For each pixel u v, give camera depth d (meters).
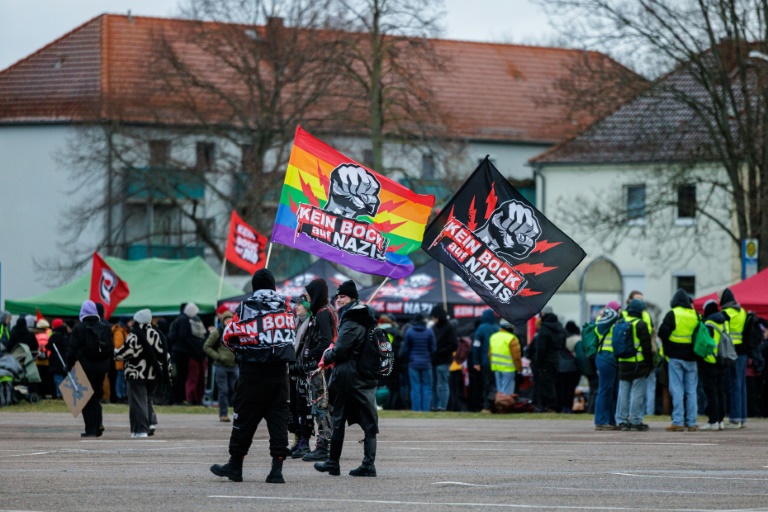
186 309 32.03
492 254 18.95
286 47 51.88
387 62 51.09
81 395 21.03
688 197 46.47
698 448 18.95
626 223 45.28
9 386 31.36
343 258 18.64
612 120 43.47
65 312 39.09
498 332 29.84
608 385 23.84
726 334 23.53
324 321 16.61
